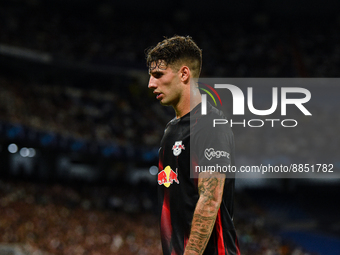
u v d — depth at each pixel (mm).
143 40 35750
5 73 29344
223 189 1514
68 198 24562
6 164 26969
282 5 37500
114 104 31234
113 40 34344
